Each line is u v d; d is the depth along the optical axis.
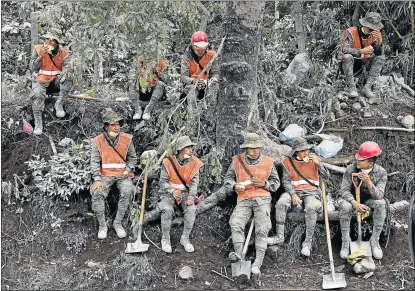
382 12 9.25
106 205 7.62
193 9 7.41
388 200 7.90
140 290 6.73
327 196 7.52
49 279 6.90
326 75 9.09
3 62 9.95
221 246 7.32
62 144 8.14
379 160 8.26
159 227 7.46
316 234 7.36
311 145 7.38
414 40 9.09
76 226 7.52
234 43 7.43
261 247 6.88
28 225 7.49
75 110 8.42
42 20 8.38
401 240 7.33
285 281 6.85
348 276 6.95
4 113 8.41
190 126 7.53
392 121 8.56
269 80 8.43
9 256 7.16
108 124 7.33
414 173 8.13
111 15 7.04
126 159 7.46
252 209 7.09
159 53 7.07
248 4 7.30
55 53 8.22
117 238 7.36
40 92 8.12
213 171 7.36
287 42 9.78
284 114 8.43
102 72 9.48
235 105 7.57
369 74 8.78
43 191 7.57
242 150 7.57
